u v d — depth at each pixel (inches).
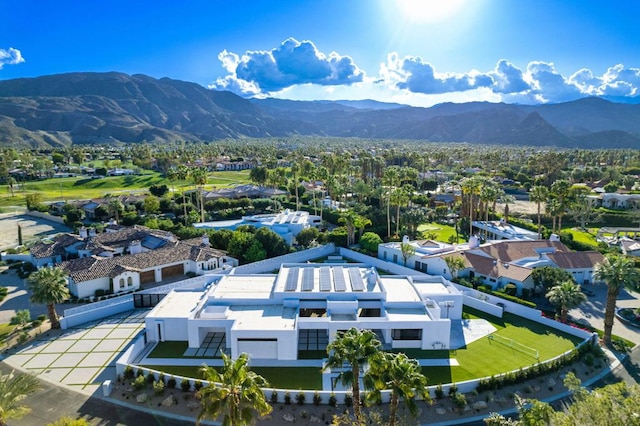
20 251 2935.5
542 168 5949.8
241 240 2706.7
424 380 955.3
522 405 1039.0
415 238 3376.0
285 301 1771.7
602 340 1712.6
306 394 1277.1
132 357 1531.7
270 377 1424.7
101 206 4104.3
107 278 2236.7
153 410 1247.5
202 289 2023.9
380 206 4148.6
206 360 1541.6
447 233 3661.4
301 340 1690.5
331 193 4426.7
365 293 1813.5
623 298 2214.6
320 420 1208.2
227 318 1648.6
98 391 1344.7
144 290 2142.0
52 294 1756.9
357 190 4461.1
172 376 1347.2
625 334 1797.5
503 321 1913.1
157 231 3112.7
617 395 854.5
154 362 1525.6
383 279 2117.4
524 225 3794.3
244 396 891.4
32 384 1119.6
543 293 2219.5
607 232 3794.3
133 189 6240.2
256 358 1545.3
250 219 3590.1
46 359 1552.7
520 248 2618.1
